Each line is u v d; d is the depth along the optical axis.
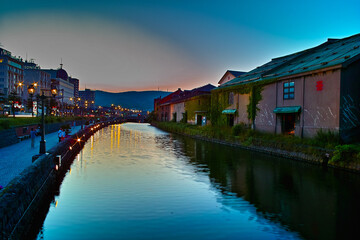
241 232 8.71
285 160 21.91
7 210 6.67
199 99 52.03
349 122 20.48
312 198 12.27
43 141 14.25
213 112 42.53
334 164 18.16
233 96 36.91
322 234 8.63
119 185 14.27
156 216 9.97
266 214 10.27
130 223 9.29
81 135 34.16
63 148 18.75
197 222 9.44
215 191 13.28
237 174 17.03
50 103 55.44
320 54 27.66
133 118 150.75
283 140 24.11
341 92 20.23
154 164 20.44
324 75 21.75
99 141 39.00
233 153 26.06
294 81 25.33
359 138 20.30
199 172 17.58
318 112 22.28
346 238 8.37
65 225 9.19
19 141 24.03
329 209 10.86
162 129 72.38
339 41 30.09
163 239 8.16
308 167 18.97
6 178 10.66
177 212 10.38
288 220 9.72
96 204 11.28
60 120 47.59
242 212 10.48
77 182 14.91
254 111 31.83
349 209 10.85
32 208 9.28
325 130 21.41
